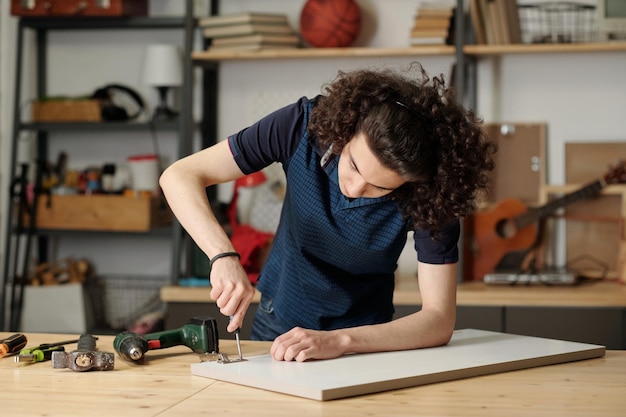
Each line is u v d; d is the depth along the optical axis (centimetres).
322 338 182
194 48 460
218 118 460
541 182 427
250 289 181
